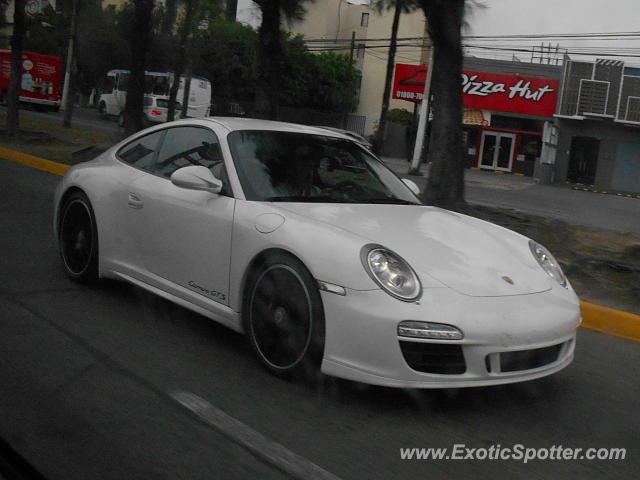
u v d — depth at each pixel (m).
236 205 4.10
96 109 46.59
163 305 5.10
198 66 38.72
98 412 3.36
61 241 5.50
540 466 3.14
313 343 3.55
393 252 3.57
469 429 3.46
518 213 11.14
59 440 3.07
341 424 3.38
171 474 2.83
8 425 3.17
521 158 35.16
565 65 32.03
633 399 4.11
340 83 42.44
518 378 3.50
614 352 5.12
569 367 4.63
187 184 4.15
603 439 3.49
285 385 3.78
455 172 9.72
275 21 13.05
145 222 4.66
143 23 14.82
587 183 32.59
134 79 14.95
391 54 26.41
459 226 4.28
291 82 39.91
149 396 3.56
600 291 6.59
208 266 4.19
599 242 10.05
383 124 26.47
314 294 3.54
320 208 4.08
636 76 31.12
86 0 29.36
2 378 3.67
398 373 3.30
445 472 3.01
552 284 3.93
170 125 5.02
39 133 18.53
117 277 4.98
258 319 3.87
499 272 3.76
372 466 3.00
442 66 9.55
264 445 3.12
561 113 32.25
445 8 9.18
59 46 43.16
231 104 41.94
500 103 34.56
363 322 3.34
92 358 4.03
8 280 5.44
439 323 3.29
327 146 4.86
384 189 4.75
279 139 4.67
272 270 3.79
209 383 3.76
